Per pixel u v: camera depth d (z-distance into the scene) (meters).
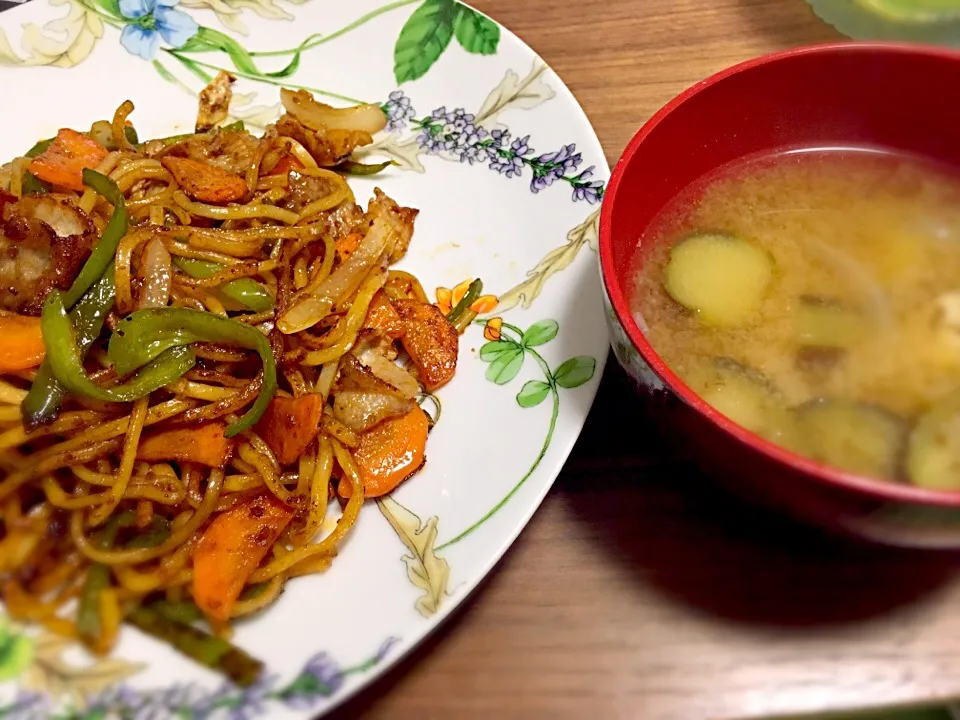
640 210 0.18
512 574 0.17
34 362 0.19
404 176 0.24
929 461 0.15
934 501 0.13
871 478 0.14
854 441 0.15
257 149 0.23
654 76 0.26
